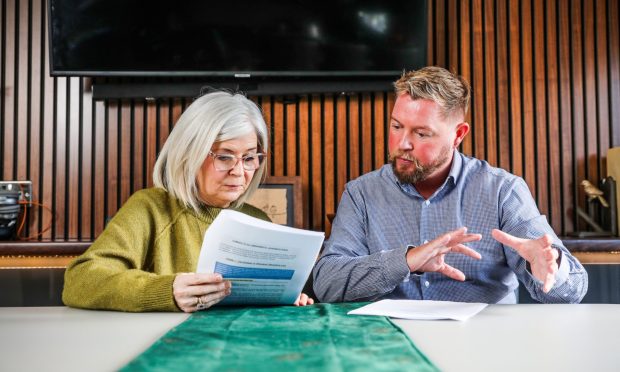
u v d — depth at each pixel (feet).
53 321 4.14
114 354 3.12
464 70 12.09
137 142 11.72
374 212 6.64
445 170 6.47
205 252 4.42
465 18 12.12
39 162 11.65
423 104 6.08
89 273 4.80
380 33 11.25
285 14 11.15
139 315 4.40
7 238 10.94
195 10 11.05
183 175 5.74
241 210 6.28
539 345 3.32
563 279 5.31
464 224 6.39
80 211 11.66
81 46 10.93
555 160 12.12
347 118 11.97
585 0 12.26
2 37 11.67
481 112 12.09
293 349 3.08
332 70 11.22
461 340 3.47
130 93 11.30
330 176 11.82
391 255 5.41
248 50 11.12
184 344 3.20
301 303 5.10
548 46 12.20
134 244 5.43
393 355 2.94
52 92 11.68
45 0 11.73
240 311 4.50
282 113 11.81
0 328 3.86
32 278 10.55
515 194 6.40
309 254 4.58
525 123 12.12
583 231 11.94
